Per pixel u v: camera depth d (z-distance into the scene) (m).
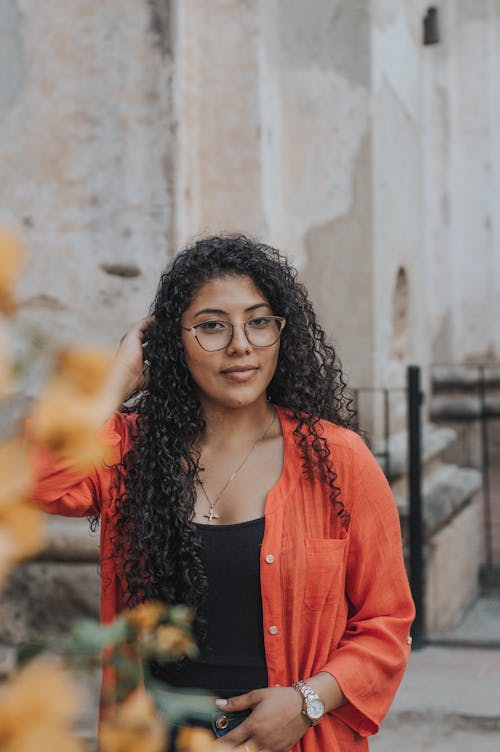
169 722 1.03
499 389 9.82
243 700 1.65
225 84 4.21
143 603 1.74
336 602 1.73
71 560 3.97
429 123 9.17
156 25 3.91
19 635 4.01
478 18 9.59
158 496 1.76
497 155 9.78
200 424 1.82
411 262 5.35
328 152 4.64
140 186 3.96
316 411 1.89
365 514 1.77
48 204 4.02
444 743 3.38
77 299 4.01
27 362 0.62
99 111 3.97
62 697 0.58
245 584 1.70
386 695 1.73
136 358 1.91
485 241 9.72
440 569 4.63
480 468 9.11
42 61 4.00
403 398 5.16
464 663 4.08
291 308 1.85
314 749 1.69
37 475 1.61
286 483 1.76
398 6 5.08
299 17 4.62
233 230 4.24
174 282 1.83
